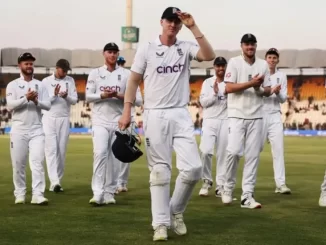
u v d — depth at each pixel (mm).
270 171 14047
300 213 7711
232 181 8391
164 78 6059
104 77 8523
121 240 6023
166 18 6020
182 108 6145
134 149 6137
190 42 6195
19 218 7250
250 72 7988
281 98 9750
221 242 5953
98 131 8359
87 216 7402
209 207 8211
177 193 6152
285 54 48938
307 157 19312
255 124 8047
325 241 6020
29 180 11883
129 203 8586
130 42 46938
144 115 6176
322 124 44125
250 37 7949
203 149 9508
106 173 8516
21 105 8211
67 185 11055
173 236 6227
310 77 44406
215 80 9742
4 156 19000
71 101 10703
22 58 8352
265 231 6500
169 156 6125
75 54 50156
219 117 9602
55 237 6168
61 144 10633
